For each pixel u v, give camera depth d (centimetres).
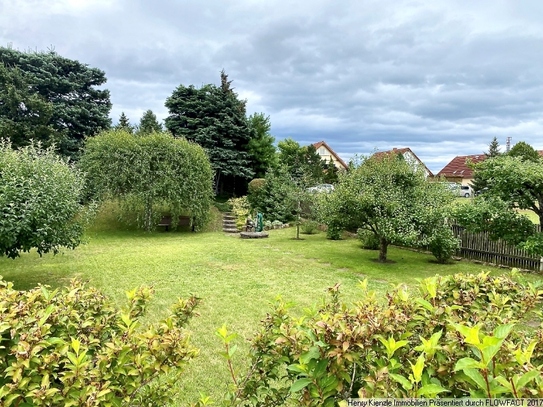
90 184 1287
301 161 2400
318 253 945
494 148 2795
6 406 121
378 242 999
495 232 657
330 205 859
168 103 2123
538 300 192
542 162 652
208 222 1520
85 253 904
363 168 865
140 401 170
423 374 118
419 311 163
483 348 98
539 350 146
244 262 809
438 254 836
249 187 1803
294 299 533
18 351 129
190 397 277
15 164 548
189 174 1356
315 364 133
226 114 2078
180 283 620
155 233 1369
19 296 182
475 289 194
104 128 1991
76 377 131
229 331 405
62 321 167
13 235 481
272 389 173
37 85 1836
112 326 188
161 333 165
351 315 148
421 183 834
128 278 650
